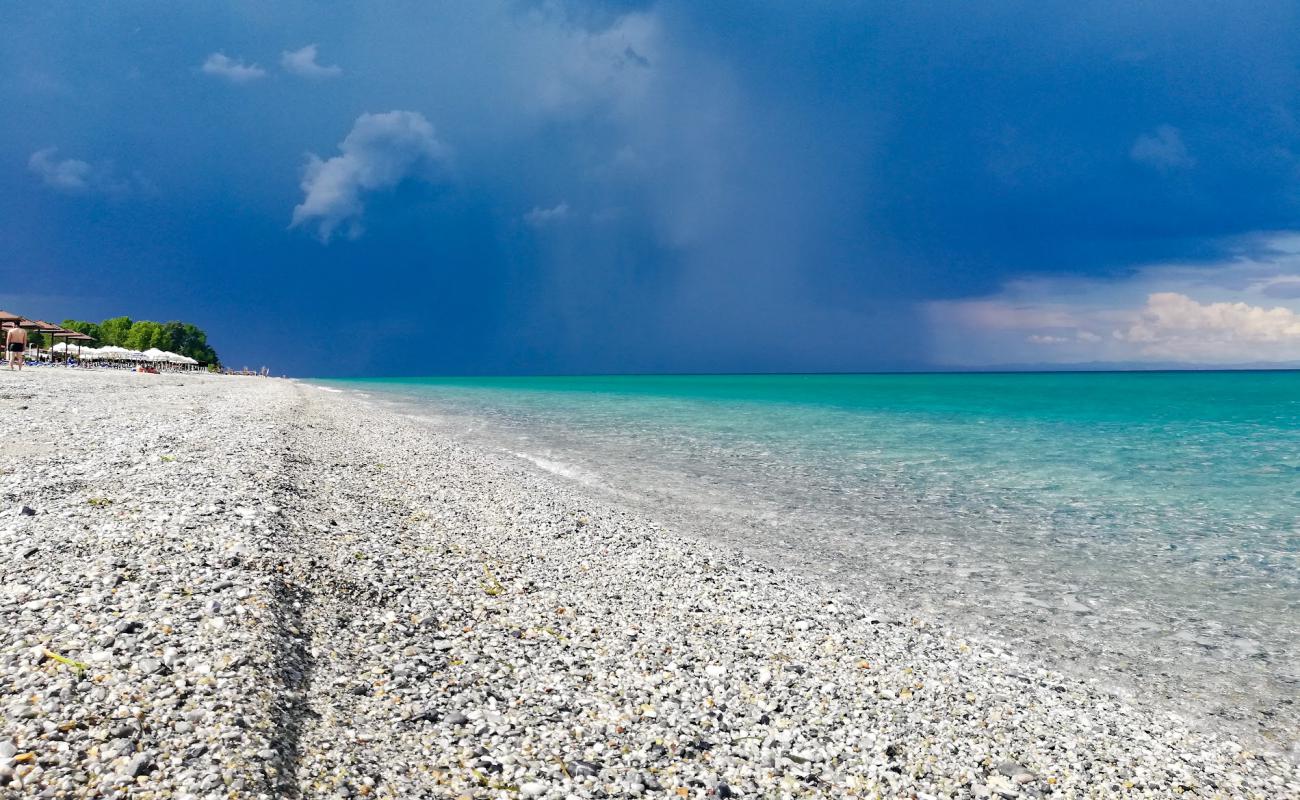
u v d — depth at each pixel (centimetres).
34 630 601
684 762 583
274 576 814
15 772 416
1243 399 7769
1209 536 1529
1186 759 678
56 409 2394
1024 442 3294
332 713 577
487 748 565
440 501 1512
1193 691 834
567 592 980
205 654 599
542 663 737
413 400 6950
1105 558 1367
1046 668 884
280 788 454
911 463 2572
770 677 765
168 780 434
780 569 1248
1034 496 1956
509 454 2664
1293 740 729
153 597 698
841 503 1848
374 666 674
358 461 1938
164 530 919
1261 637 994
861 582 1204
